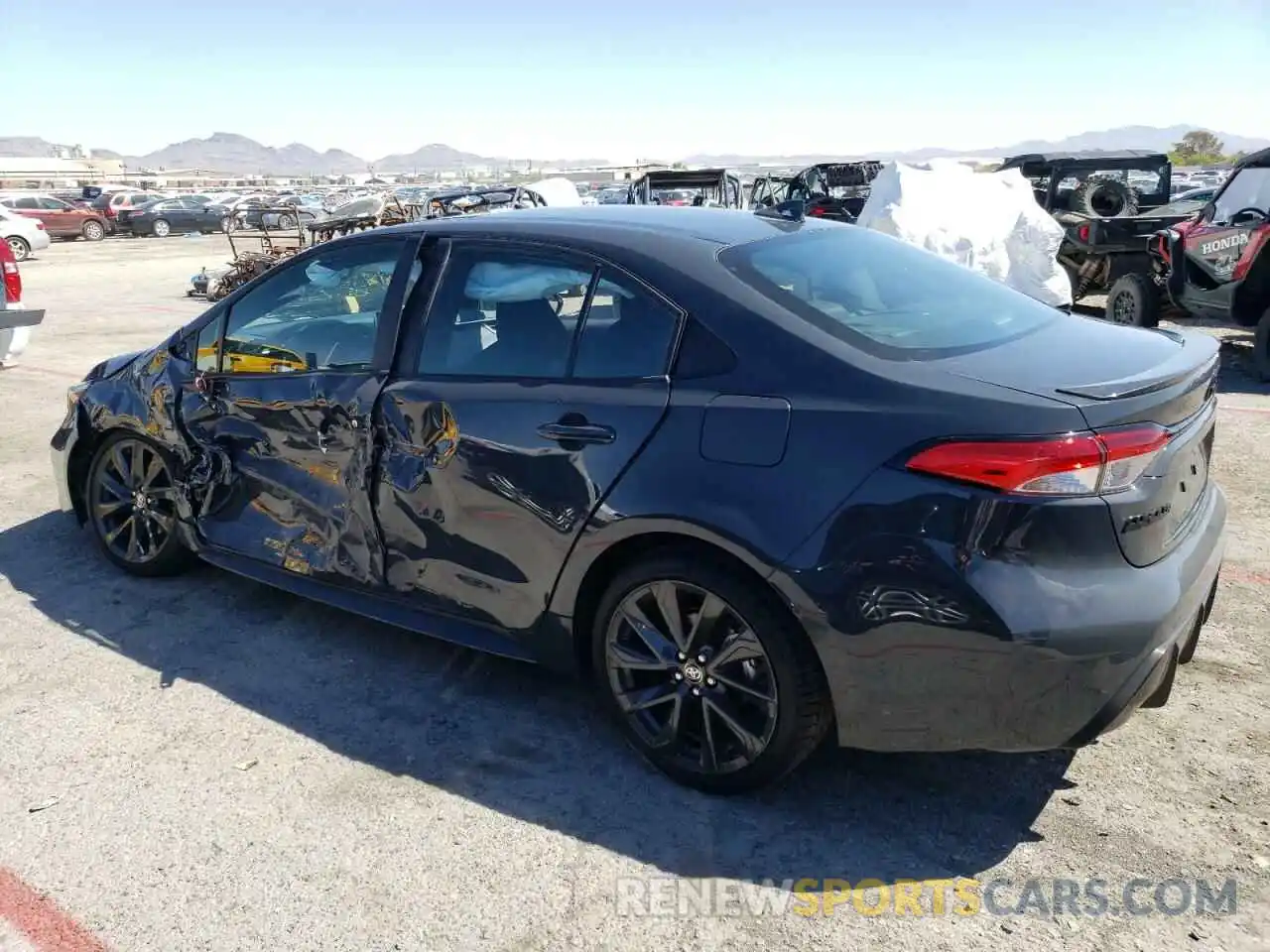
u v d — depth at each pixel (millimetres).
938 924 2473
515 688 3676
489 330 3342
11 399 8562
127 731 3420
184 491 4246
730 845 2789
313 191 94000
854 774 3096
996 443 2436
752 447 2705
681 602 2939
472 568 3332
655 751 3082
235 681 3752
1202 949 2363
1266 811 2844
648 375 2961
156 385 4312
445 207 18078
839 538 2568
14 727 3451
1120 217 11531
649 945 2434
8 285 9531
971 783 3027
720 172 19875
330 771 3176
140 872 2725
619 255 3131
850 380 2660
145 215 38156
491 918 2531
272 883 2676
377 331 3602
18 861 2771
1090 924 2451
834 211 16641
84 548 5066
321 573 3814
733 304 2893
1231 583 4383
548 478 3055
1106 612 2439
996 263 10773
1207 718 3322
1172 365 2797
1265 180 9000
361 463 3566
